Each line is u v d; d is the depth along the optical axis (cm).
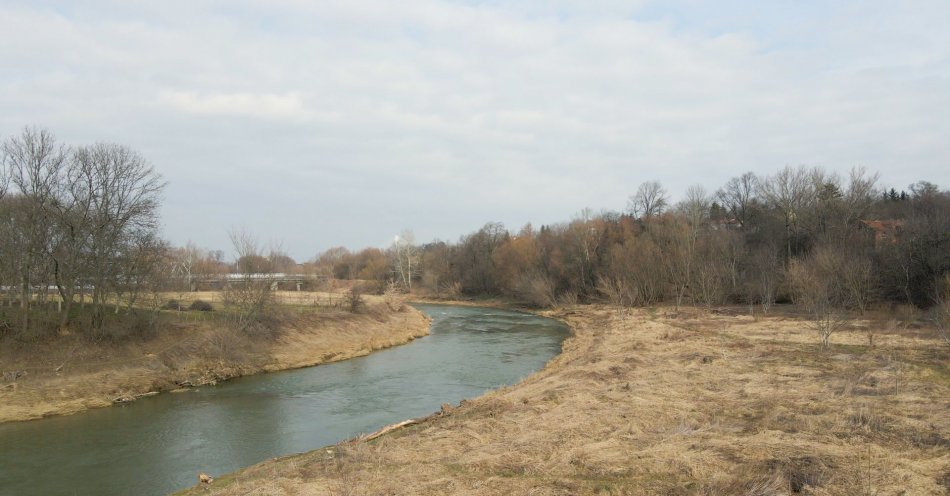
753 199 8956
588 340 4394
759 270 5916
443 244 13312
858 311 4428
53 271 3162
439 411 2419
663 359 2939
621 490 1162
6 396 2494
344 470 1397
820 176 7031
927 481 1162
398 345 4688
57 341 3019
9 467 1825
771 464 1278
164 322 3653
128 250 3381
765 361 2775
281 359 3662
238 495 1266
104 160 3297
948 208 5938
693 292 6031
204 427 2277
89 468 1814
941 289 3966
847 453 1347
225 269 8450
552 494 1144
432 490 1190
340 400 2723
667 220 8081
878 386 2112
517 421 1797
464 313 7906
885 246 5056
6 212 2959
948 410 1728
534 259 8956
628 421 1722
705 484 1174
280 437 2134
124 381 2872
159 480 1709
